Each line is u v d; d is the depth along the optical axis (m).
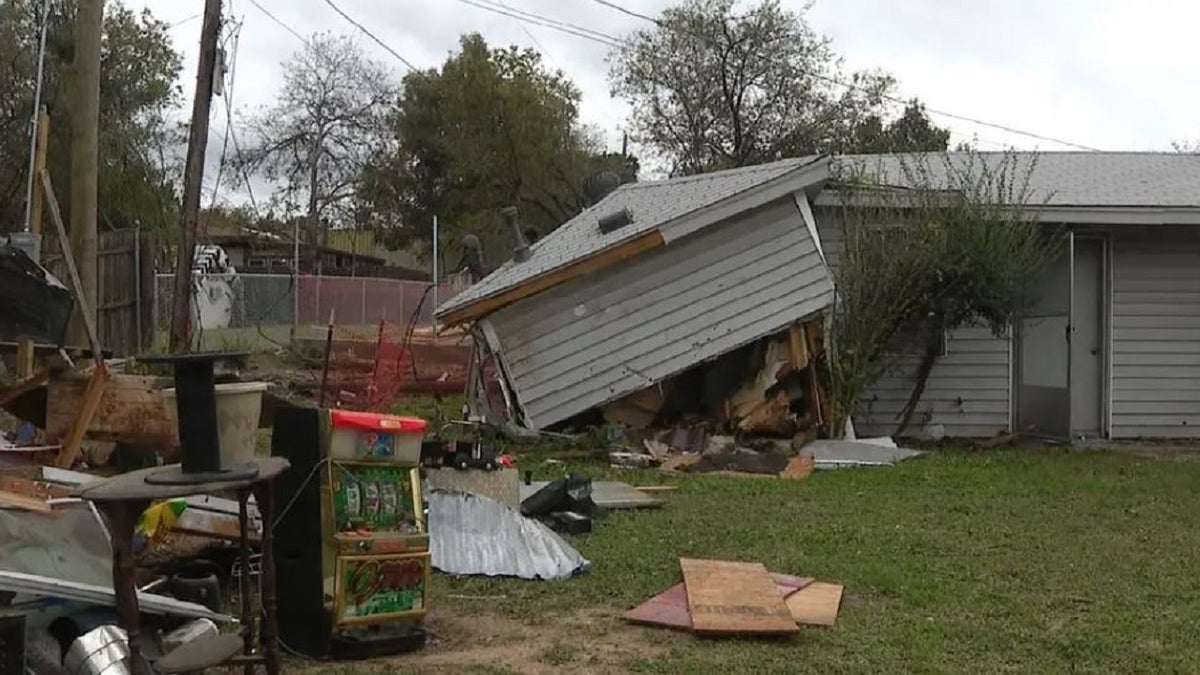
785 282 13.10
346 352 20.12
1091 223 13.82
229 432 4.29
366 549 5.34
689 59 37.28
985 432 14.55
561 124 45.19
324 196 49.03
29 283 10.34
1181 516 9.02
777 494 10.02
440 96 46.25
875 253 13.00
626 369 12.91
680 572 6.98
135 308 16.67
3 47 21.14
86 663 4.46
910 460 12.10
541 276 12.73
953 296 13.08
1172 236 14.70
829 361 13.02
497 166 44.31
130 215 23.70
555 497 8.37
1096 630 5.88
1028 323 14.34
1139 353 14.74
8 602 4.71
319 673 5.10
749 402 12.96
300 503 5.34
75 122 12.06
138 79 26.16
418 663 5.29
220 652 4.41
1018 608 6.30
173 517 5.95
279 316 30.38
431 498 7.21
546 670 5.20
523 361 12.91
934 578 6.97
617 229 13.81
